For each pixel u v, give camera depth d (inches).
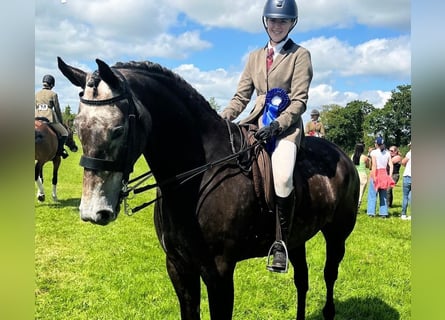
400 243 294.4
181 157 105.6
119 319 163.5
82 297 185.3
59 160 414.0
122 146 90.1
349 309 175.9
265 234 115.3
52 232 300.2
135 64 105.0
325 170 138.9
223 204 104.5
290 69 120.8
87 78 93.7
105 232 305.3
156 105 102.3
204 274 106.8
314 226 133.3
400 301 187.0
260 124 122.0
